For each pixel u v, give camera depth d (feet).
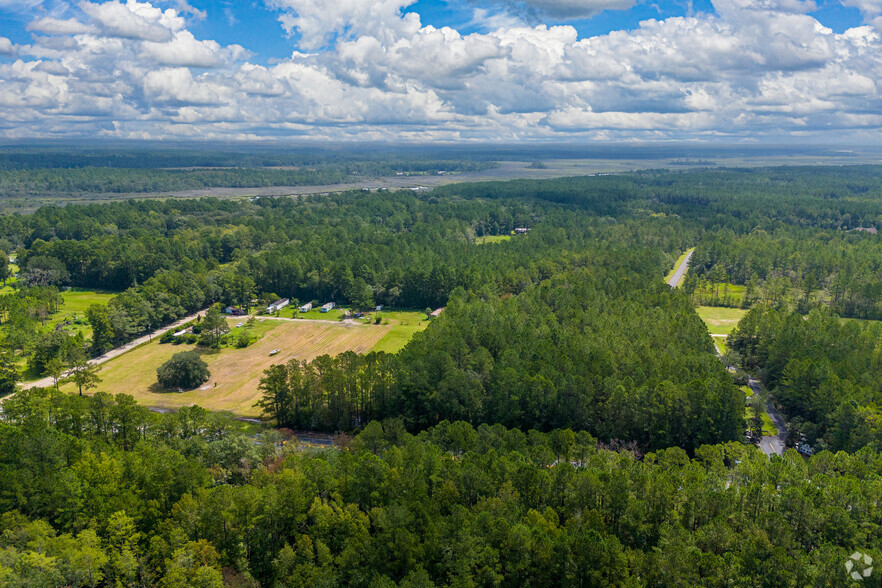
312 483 320.29
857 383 488.02
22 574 249.14
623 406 445.37
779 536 293.02
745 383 565.12
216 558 283.38
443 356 488.44
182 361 562.66
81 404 396.16
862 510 303.89
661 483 314.14
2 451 333.01
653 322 596.29
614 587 264.31
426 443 379.35
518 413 459.32
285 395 480.23
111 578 273.33
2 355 542.16
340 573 279.28
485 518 287.07
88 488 309.42
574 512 317.22
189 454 364.17
